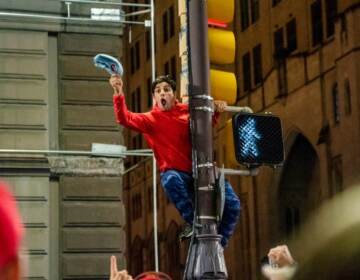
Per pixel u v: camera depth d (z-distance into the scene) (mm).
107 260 22125
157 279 6430
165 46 69875
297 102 54906
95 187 22219
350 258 1850
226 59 7312
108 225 22234
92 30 22719
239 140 6984
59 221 21953
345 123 50156
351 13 50000
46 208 21734
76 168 22109
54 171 21922
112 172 22328
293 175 55312
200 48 7105
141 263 74250
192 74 7133
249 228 58031
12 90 22000
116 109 7352
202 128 7094
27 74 22156
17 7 22156
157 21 71625
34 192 21703
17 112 21969
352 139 49531
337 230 1967
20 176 21625
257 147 7008
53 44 22531
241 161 6969
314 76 53500
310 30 53969
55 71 22469
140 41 75625
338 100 51000
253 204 57625
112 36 22906
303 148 55531
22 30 22219
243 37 61344
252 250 57250
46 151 21391
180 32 7551
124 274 5590
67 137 22297
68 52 22562
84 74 22625
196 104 7109
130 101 78062
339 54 51000
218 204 7012
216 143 34281
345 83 50500
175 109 7504
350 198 2186
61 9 22484
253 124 7012
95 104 22609
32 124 22031
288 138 55812
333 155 51531
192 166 7250
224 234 7516
